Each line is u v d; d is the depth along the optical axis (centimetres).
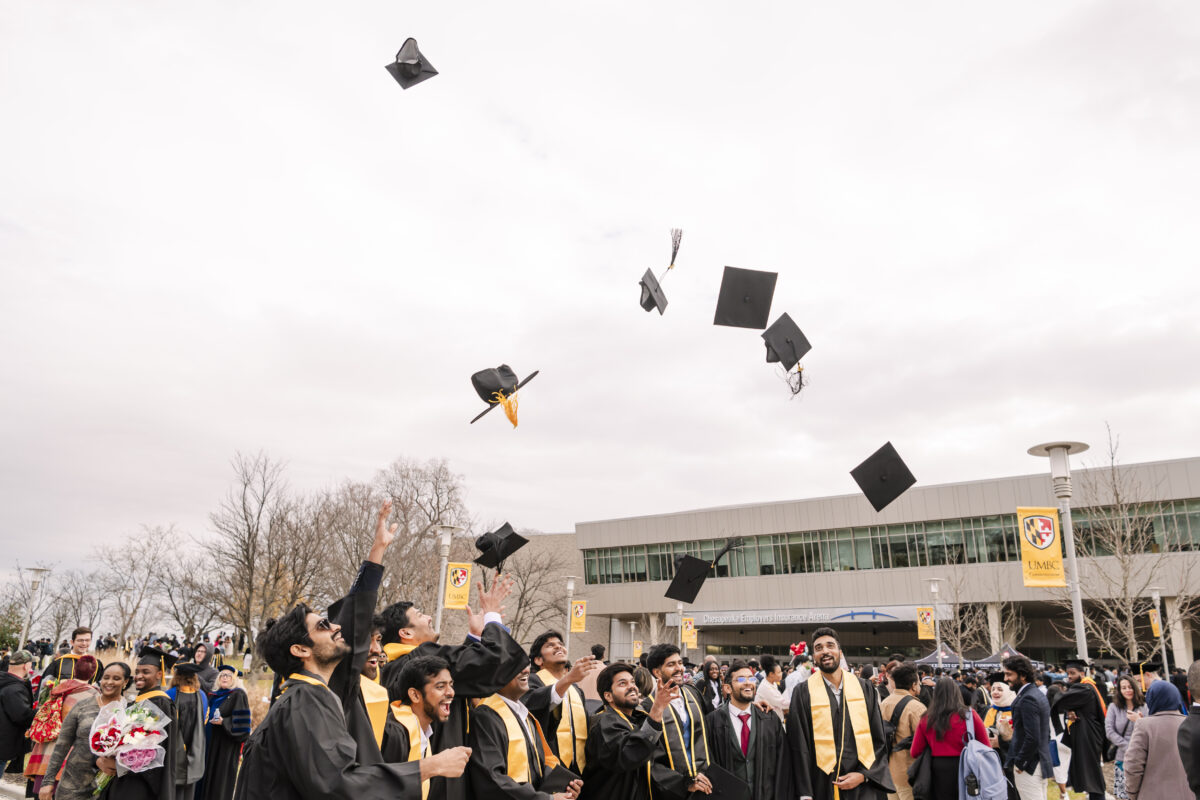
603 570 5850
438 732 448
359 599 379
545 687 587
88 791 650
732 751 702
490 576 4978
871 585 4822
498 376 736
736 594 5275
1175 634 3703
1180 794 568
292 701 341
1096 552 3925
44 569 2744
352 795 317
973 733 717
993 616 4341
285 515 3462
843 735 643
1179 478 3862
